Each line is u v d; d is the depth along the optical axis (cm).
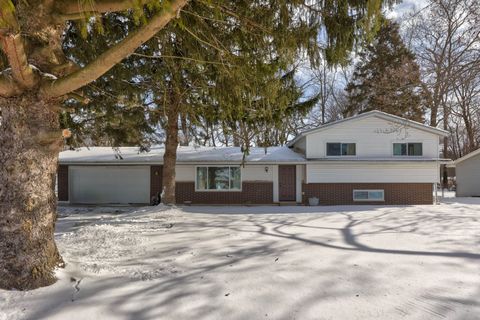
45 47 466
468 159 2470
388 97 1393
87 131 1270
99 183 1977
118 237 808
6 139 456
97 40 718
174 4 372
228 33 682
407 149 1889
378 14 513
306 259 623
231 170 1941
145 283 491
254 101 904
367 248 712
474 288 477
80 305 414
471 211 1434
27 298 423
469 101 1788
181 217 1259
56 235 867
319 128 1875
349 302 431
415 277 523
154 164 1914
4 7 327
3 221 451
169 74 912
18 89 448
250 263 598
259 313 402
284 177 1961
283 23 620
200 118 1222
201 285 486
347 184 1883
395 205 1792
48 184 479
